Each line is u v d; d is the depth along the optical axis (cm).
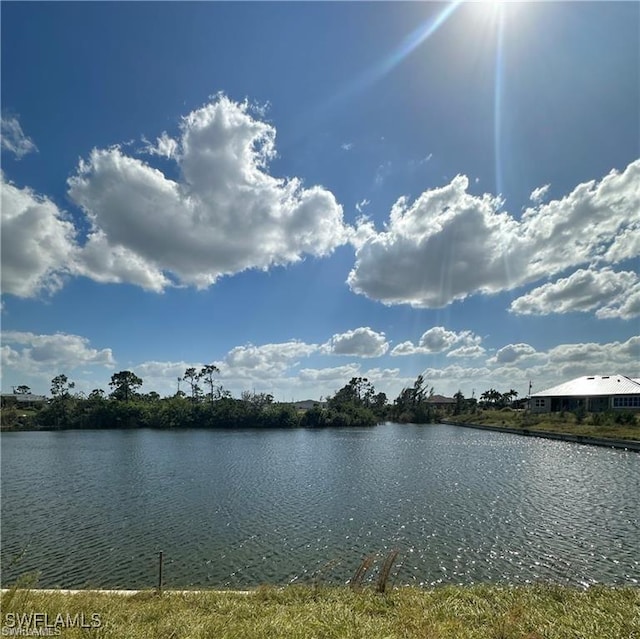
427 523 1867
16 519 2012
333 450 4719
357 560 1459
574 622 693
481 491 2502
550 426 6297
